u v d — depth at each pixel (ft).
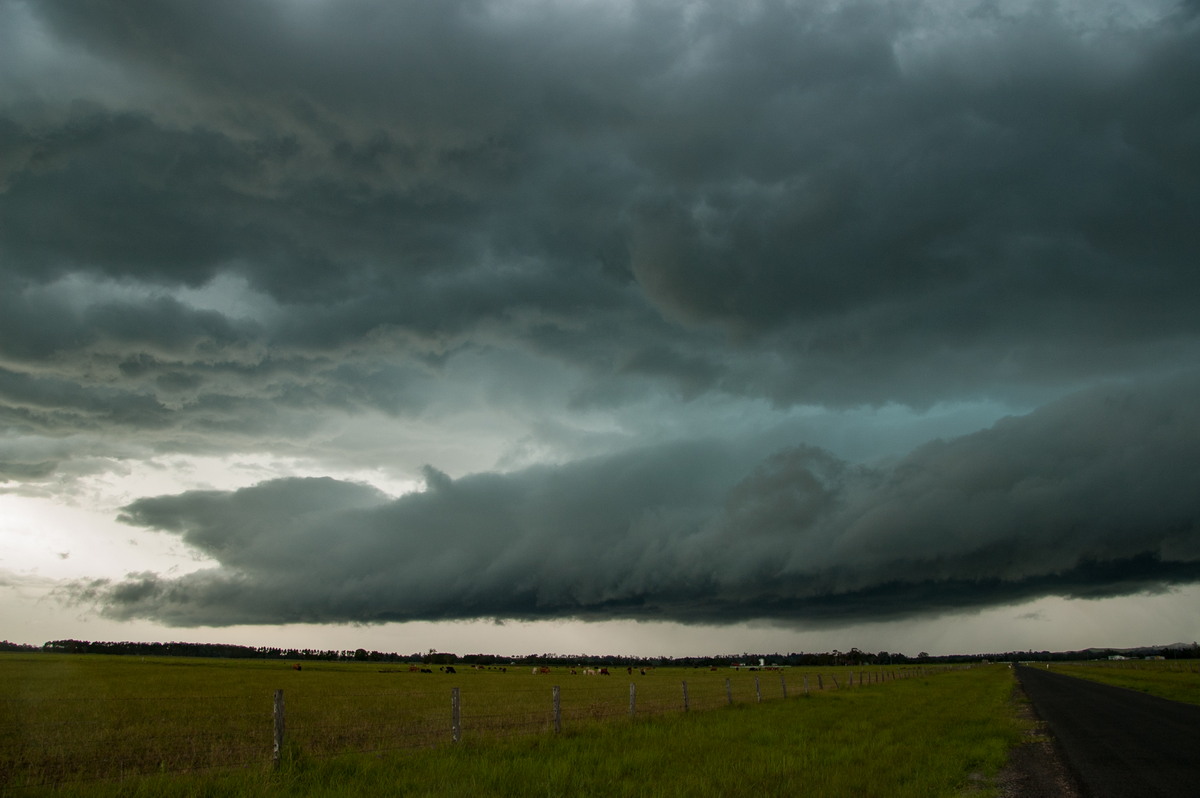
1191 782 48.29
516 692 183.93
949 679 272.31
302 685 211.00
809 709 105.19
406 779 44.75
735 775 47.21
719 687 215.72
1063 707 121.70
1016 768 54.90
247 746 64.69
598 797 41.32
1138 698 148.36
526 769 48.19
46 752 59.98
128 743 66.59
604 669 484.33
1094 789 45.73
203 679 232.73
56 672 250.98
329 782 44.34
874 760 55.31
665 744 62.90
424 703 129.90
